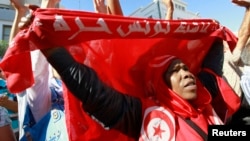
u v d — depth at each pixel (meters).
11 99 2.09
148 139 1.22
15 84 1.06
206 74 1.57
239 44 1.80
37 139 1.39
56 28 1.09
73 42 1.17
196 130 1.26
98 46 1.30
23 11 1.59
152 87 1.39
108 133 1.30
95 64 1.32
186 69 1.39
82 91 1.17
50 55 1.13
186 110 1.29
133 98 1.31
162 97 1.34
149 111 1.28
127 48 1.37
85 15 1.14
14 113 1.99
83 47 1.27
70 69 1.17
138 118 1.29
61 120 1.37
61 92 1.45
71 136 1.22
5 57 1.04
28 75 1.09
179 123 1.28
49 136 1.36
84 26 1.14
